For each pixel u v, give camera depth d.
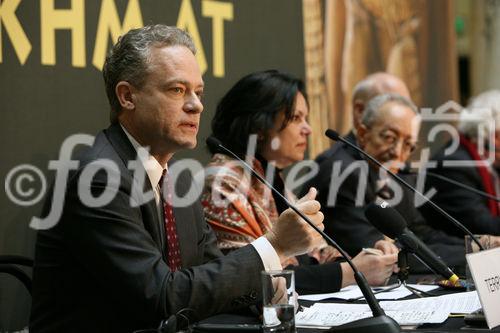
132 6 7.90
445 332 4.45
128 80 5.26
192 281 4.82
